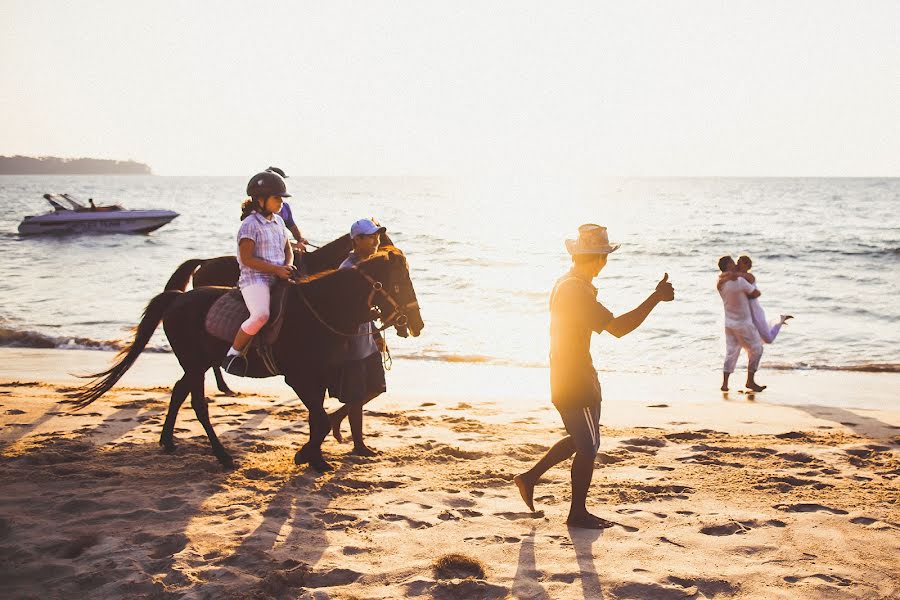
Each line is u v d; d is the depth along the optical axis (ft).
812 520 16.16
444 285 69.92
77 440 22.56
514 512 16.66
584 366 14.90
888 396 32.45
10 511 16.44
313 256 24.52
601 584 13.10
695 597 12.69
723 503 17.34
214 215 219.82
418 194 465.47
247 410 27.30
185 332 19.76
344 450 21.80
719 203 315.58
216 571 13.47
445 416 27.07
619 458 21.34
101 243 120.57
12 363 39.14
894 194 412.36
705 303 59.98
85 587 12.94
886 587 13.01
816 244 117.39
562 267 86.22
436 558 14.19
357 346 20.54
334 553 14.40
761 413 28.50
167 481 18.63
